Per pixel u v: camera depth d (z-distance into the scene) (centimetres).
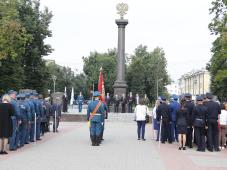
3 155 1523
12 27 3694
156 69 9225
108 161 1403
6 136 1562
